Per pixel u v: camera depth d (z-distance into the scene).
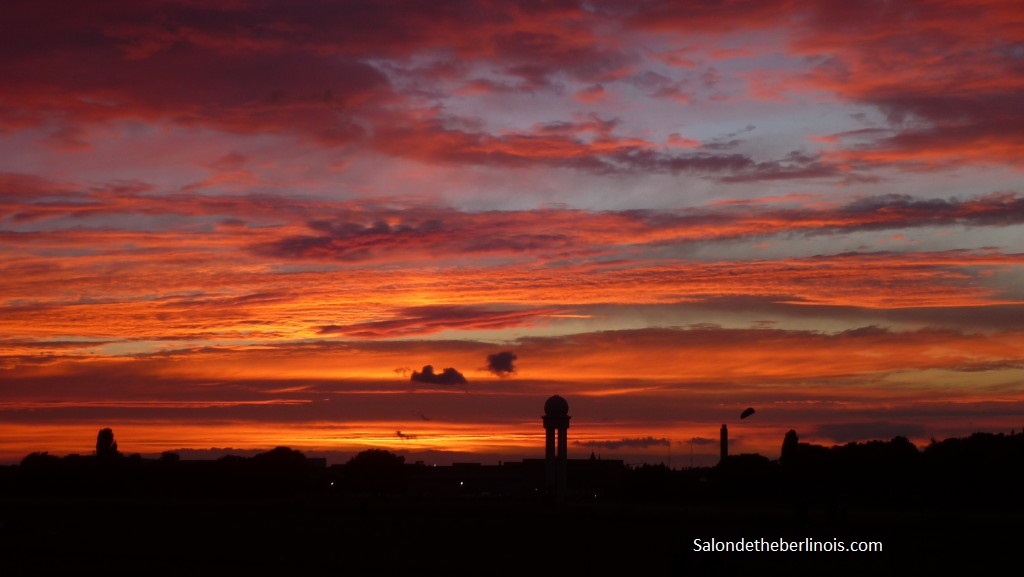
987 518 127.69
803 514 87.00
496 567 69.88
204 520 120.88
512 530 104.25
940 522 112.56
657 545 86.25
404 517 128.75
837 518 119.56
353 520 121.50
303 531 102.06
